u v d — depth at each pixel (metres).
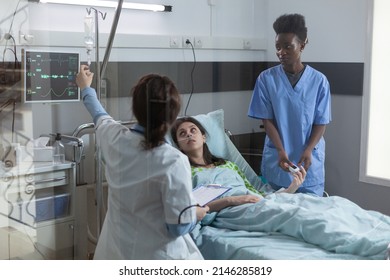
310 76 2.11
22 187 1.95
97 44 2.01
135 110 1.40
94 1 2.02
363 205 2.28
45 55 1.97
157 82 1.40
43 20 1.99
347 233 1.50
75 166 1.94
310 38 2.38
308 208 1.69
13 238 1.93
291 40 2.12
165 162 1.32
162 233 1.39
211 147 2.04
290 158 2.08
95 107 1.80
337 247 1.49
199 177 1.92
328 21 2.34
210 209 1.75
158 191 1.34
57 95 1.98
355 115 2.30
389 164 2.24
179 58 2.30
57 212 1.95
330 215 1.59
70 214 1.94
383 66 2.23
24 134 1.99
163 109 1.38
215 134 2.08
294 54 2.13
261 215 1.66
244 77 2.46
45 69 1.98
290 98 2.10
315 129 2.10
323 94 2.10
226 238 1.61
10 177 1.93
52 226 1.95
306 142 2.10
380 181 2.23
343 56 2.31
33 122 2.00
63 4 1.99
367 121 2.27
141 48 2.16
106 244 1.54
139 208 1.39
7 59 1.96
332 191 2.35
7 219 1.93
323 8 2.34
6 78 1.96
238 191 1.85
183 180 1.31
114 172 1.42
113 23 2.00
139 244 1.42
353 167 2.30
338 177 2.34
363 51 2.26
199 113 2.33
